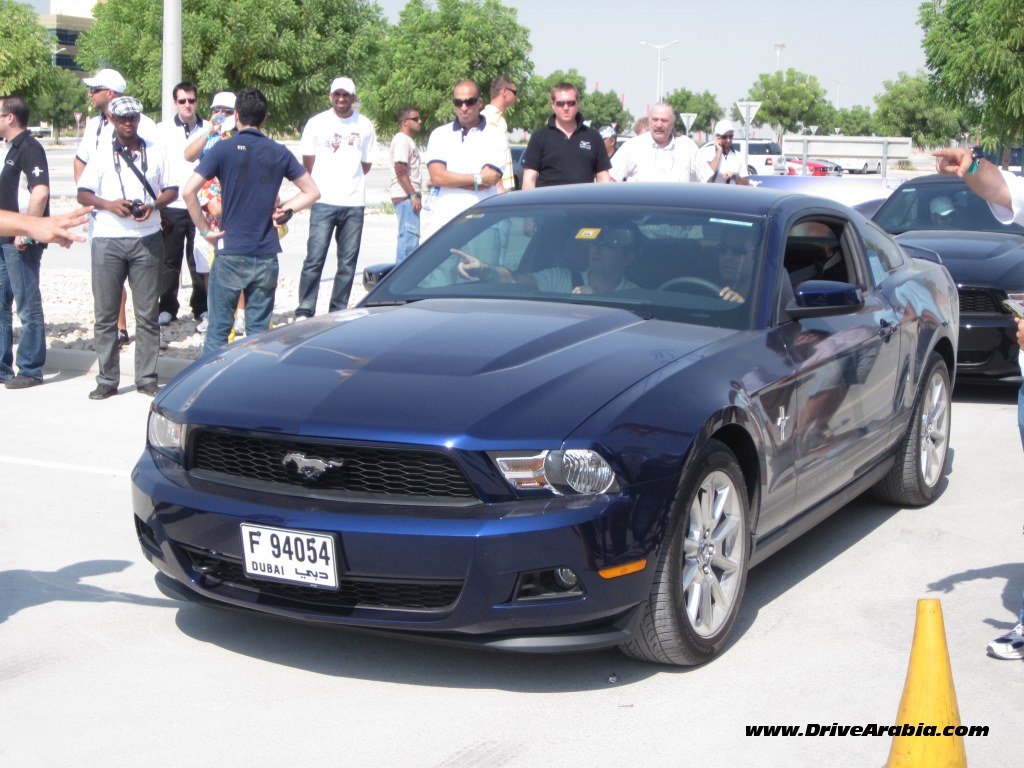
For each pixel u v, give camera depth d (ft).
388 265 19.17
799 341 15.87
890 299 19.15
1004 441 25.44
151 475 14.08
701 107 299.17
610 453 12.51
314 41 90.48
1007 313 27.99
